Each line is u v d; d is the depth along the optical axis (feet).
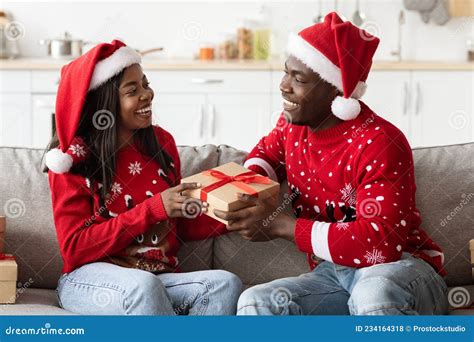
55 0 17.34
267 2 17.38
